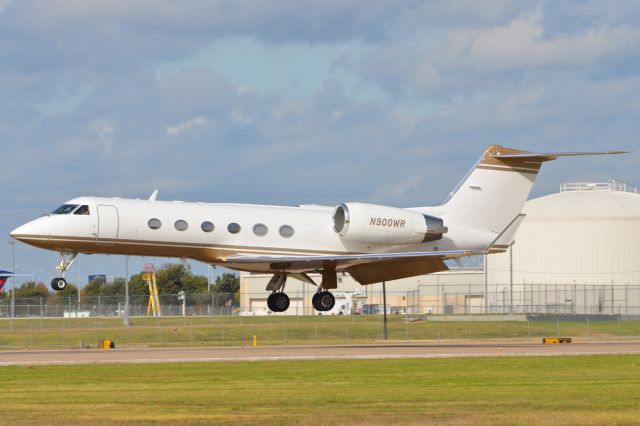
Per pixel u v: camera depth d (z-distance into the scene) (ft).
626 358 304.91
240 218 369.30
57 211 356.18
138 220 355.56
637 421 164.04
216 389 214.69
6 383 230.68
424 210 395.55
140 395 203.31
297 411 177.37
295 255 374.43
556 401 190.80
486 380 234.58
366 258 364.58
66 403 190.29
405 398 196.34
